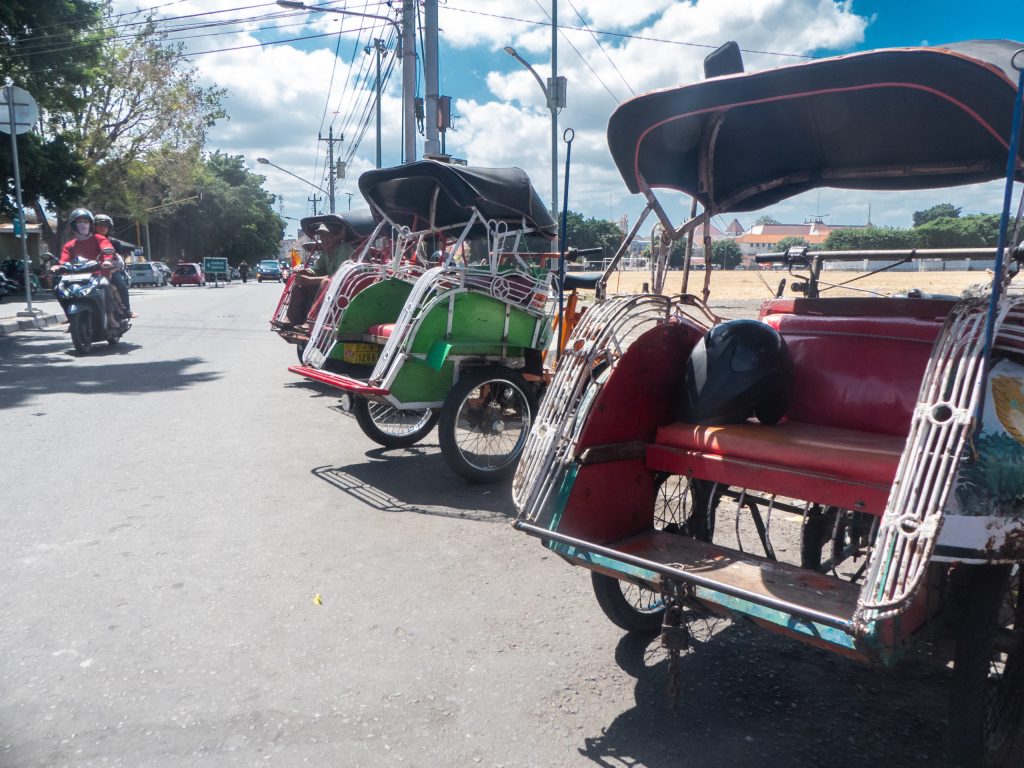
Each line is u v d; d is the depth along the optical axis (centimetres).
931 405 253
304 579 438
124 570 443
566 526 329
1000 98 268
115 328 1316
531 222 724
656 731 308
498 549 489
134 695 322
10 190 2558
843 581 297
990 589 261
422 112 1780
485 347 629
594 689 337
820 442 308
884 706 329
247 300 2953
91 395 934
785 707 327
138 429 770
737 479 322
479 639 377
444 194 786
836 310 367
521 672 348
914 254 466
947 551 240
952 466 240
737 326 344
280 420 830
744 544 495
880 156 429
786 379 343
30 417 810
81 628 376
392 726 306
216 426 795
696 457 335
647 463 356
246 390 997
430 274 621
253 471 643
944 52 267
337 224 1091
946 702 333
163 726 303
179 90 3691
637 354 346
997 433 249
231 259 8144
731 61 364
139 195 4372
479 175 679
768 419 349
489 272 651
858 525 380
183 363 1208
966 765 271
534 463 336
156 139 3797
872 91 354
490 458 642
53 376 1063
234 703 319
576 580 446
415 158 1723
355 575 446
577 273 715
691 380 347
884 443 305
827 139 416
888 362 334
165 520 523
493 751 293
